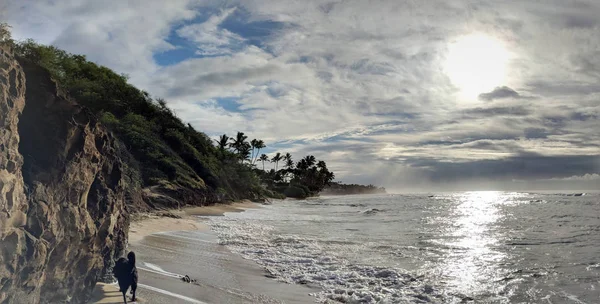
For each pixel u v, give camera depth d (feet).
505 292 38.22
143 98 186.60
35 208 18.48
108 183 28.73
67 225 21.53
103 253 28.89
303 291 36.60
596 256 58.49
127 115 159.53
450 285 40.55
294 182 537.24
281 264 48.57
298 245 64.08
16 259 16.61
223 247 59.06
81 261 24.53
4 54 16.89
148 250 50.08
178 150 182.60
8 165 16.31
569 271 48.16
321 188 595.88
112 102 157.99
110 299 26.76
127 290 28.40
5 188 15.72
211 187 180.04
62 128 21.12
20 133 19.65
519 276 45.16
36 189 18.79
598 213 155.43
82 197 23.41
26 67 20.72
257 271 44.04
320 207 222.07
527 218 134.41
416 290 38.17
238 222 107.55
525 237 81.66
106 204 27.04
